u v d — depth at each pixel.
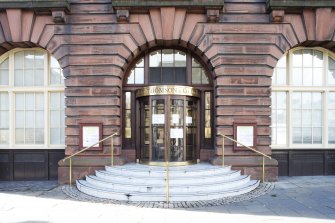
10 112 11.62
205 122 11.64
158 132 10.66
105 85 10.67
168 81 11.65
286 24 10.74
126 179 9.26
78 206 7.82
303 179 11.07
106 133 10.66
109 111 10.66
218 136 10.73
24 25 10.69
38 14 10.70
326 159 11.80
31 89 11.67
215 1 10.29
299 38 10.74
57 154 11.63
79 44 10.72
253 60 10.70
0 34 10.75
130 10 10.58
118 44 10.70
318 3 10.44
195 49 11.06
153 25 10.66
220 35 10.70
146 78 11.60
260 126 10.73
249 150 10.65
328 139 11.93
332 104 11.86
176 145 10.67
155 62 11.72
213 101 11.50
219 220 6.68
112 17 10.73
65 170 10.62
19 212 7.29
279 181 10.71
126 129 11.62
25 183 10.91
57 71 11.80
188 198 8.30
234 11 10.73
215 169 9.84
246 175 10.43
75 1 10.75
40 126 11.80
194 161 11.09
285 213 7.16
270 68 10.75
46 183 10.88
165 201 8.28
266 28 10.72
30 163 11.61
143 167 10.19
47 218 6.84
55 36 10.72
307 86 11.84
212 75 11.34
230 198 8.54
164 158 10.60
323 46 11.54
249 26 10.72
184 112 10.76
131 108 11.59
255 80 10.70
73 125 10.70
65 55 10.70
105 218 6.85
